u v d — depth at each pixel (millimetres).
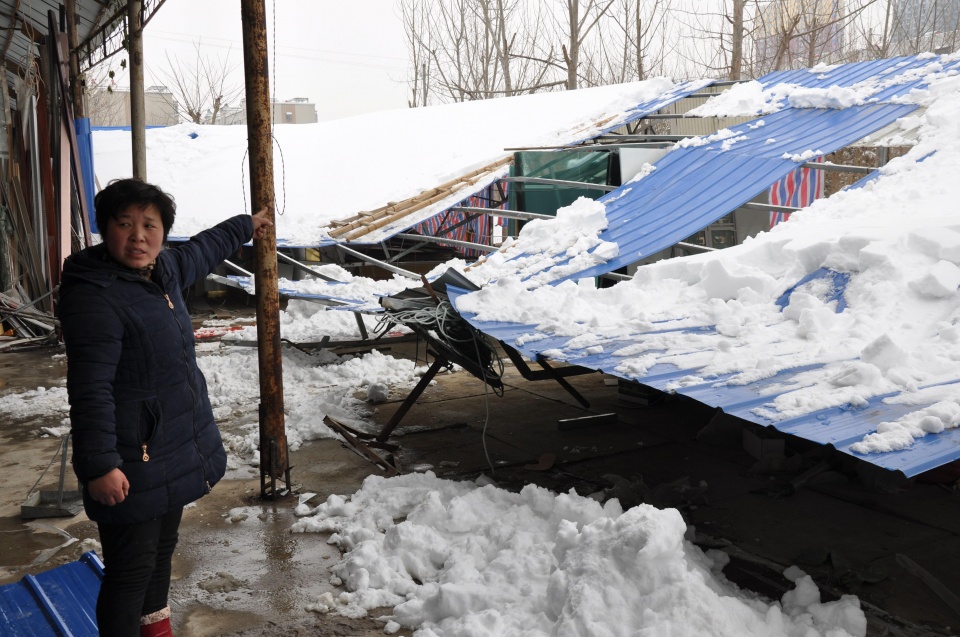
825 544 4219
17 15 11531
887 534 4332
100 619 2689
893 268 4664
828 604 3346
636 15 25891
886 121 8492
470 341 5637
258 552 4289
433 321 5668
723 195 7914
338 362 9148
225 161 15633
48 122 11523
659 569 3195
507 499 4477
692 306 5438
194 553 4285
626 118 12828
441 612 3438
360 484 5305
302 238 11734
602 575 3230
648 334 4891
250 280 10305
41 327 11180
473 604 3447
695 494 4984
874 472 4828
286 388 8016
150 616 2945
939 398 3467
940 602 3574
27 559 4258
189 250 3047
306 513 4793
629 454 5879
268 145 4859
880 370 3820
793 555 4098
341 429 6297
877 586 3734
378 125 16906
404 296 6598
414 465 5734
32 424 6934
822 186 12625
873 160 13703
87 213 12031
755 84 11492
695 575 3209
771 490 5020
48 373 9109
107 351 2506
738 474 5371
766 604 3434
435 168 13953
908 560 3885
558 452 5965
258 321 4957
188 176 15125
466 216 14930
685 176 8867
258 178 4859
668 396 7301
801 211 6793
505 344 4965
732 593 3494
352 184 14312
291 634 3436
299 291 8984
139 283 2656
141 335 2600
